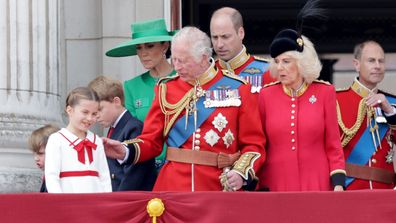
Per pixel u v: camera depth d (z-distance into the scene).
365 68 35.66
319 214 29.86
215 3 48.69
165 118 32.69
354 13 50.69
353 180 35.19
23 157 36.62
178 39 32.25
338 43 50.88
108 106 34.09
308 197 29.89
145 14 43.28
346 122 35.44
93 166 31.56
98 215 29.92
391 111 35.03
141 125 34.19
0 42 37.03
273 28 50.62
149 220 30.02
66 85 42.88
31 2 37.53
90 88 33.69
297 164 32.31
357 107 35.53
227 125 32.28
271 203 29.91
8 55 37.06
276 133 32.56
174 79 32.97
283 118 32.59
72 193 30.05
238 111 32.41
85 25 43.09
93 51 43.06
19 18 37.28
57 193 30.05
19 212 29.78
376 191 29.88
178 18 43.75
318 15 32.97
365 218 29.81
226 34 35.38
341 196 29.88
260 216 29.89
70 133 31.62
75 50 43.00
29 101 37.16
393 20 50.75
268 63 35.72
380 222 29.80
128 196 30.02
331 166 32.31
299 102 32.69
